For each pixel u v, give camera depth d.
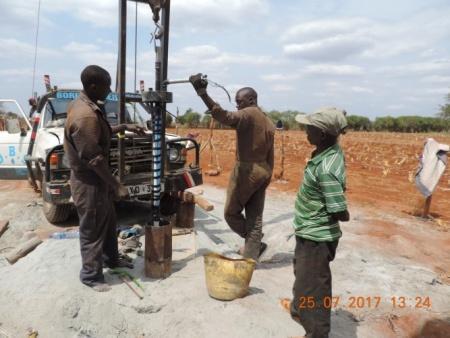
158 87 4.52
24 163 8.35
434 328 4.20
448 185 12.78
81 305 3.97
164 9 4.39
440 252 6.49
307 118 3.17
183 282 4.45
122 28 4.58
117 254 4.71
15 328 3.84
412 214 8.77
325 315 3.29
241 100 5.12
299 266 3.33
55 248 5.10
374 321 4.26
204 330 3.67
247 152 4.96
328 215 3.21
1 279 4.53
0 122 8.79
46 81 7.66
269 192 10.64
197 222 7.28
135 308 3.99
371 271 5.41
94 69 3.96
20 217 7.27
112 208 4.54
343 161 3.15
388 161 18.53
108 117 7.74
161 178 4.98
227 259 4.09
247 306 3.99
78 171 4.01
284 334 3.65
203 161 16.78
